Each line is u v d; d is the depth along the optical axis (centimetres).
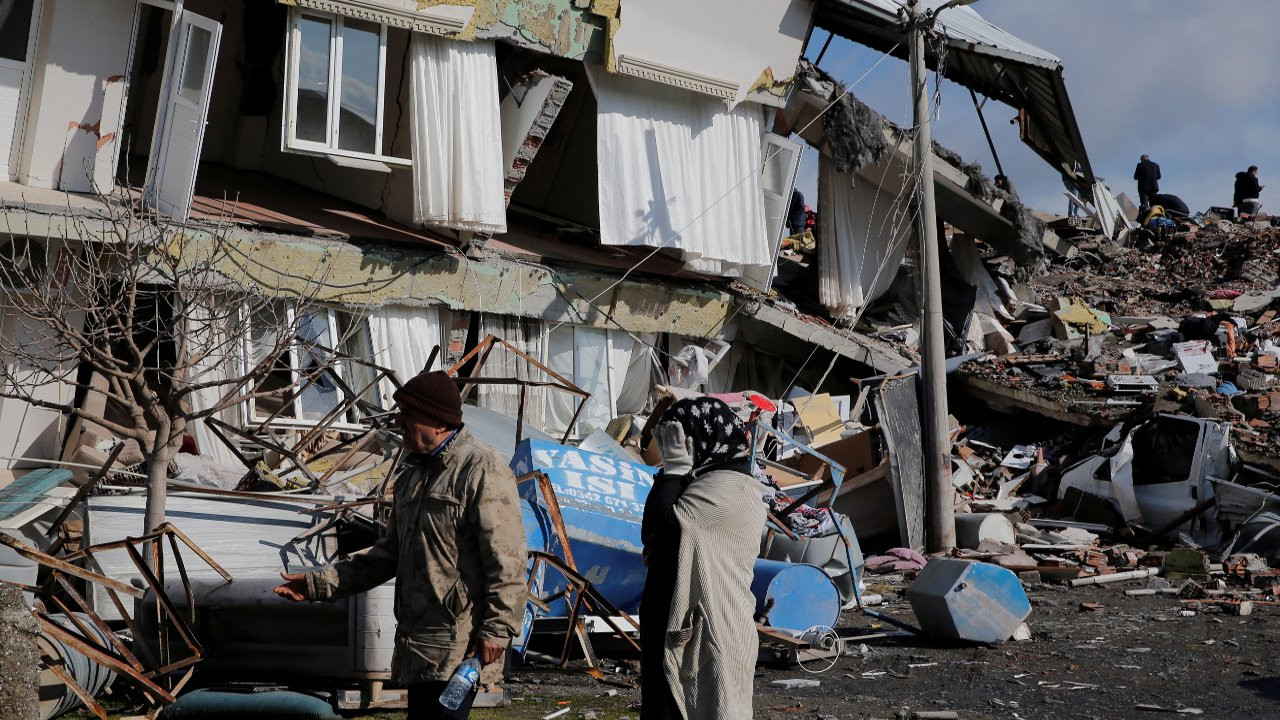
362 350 1337
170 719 575
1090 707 666
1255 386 1738
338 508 701
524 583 397
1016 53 1794
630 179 1561
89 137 1167
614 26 1492
